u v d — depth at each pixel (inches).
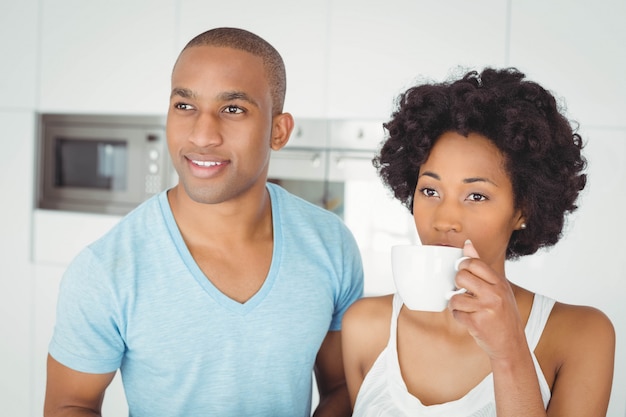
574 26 82.4
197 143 38.6
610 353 35.2
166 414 42.6
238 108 39.7
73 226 105.7
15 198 108.3
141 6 100.1
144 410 43.3
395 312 40.0
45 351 106.7
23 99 108.3
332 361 49.7
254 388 42.9
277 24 94.0
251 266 43.4
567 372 35.1
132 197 103.7
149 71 100.4
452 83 38.0
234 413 42.5
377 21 89.3
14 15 107.7
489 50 85.3
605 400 34.5
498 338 30.0
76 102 105.3
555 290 85.3
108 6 102.0
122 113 102.6
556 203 37.4
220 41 40.3
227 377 42.1
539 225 37.7
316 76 92.6
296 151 95.0
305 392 45.6
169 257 42.1
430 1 87.0
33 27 106.7
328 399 47.2
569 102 83.3
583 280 84.3
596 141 82.7
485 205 35.3
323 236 47.3
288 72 94.0
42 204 108.7
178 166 40.3
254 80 40.1
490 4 84.8
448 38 86.7
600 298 83.8
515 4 84.1
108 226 103.7
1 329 109.2
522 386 30.7
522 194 36.4
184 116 39.8
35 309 107.6
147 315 41.1
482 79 37.5
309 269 45.1
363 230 92.9
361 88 90.6
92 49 103.5
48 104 107.0
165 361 41.5
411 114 37.0
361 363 41.4
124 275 41.1
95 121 104.9
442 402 37.6
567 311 36.9
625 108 81.6
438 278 31.6
